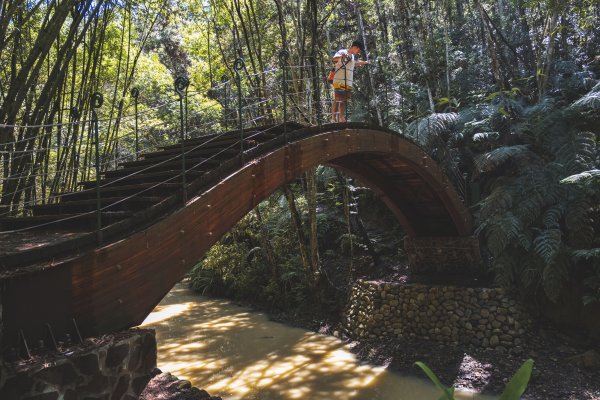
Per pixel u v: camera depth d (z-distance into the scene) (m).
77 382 2.18
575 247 6.00
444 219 7.85
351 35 12.08
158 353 6.77
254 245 10.43
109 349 2.35
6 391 1.94
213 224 3.38
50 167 6.46
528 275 6.27
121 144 9.98
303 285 8.81
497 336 6.06
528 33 9.53
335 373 5.87
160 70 12.41
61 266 2.35
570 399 4.80
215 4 8.88
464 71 9.74
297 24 8.47
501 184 7.12
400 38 10.69
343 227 9.88
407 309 6.84
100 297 2.53
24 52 5.96
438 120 7.97
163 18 10.73
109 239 2.71
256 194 3.86
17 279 2.15
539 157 6.93
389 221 9.66
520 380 1.50
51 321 2.29
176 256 3.05
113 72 9.05
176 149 4.39
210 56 10.91
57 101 5.07
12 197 4.56
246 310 9.30
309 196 8.23
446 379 5.52
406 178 7.04
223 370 6.05
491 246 6.36
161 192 3.39
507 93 8.11
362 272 8.59
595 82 7.89
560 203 6.28
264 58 10.58
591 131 7.06
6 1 4.07
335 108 6.24
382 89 10.27
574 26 9.06
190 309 9.53
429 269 7.71
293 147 4.38
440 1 11.09
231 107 10.96
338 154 5.04
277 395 5.25
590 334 5.88
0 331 2.02
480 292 6.44
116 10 7.63
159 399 3.14
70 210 3.65
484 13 8.66
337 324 7.71
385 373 5.84
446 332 6.39
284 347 6.93
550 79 8.55
